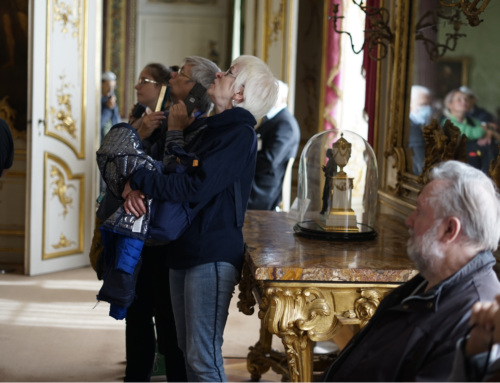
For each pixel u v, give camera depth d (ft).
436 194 4.63
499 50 7.13
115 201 8.47
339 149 8.11
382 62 11.11
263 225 9.02
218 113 7.47
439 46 8.73
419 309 4.50
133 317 9.08
